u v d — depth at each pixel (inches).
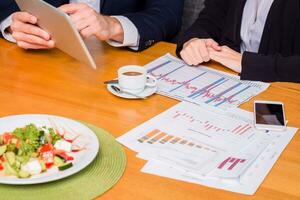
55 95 53.3
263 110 50.5
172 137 45.2
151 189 37.8
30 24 64.0
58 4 75.0
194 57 63.4
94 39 70.7
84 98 52.9
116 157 41.6
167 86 56.5
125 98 52.8
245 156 42.5
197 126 47.5
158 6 76.6
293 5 71.4
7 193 36.3
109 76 58.8
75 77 58.2
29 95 53.1
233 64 62.7
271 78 61.0
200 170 40.0
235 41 79.0
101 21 63.6
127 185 38.1
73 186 37.5
